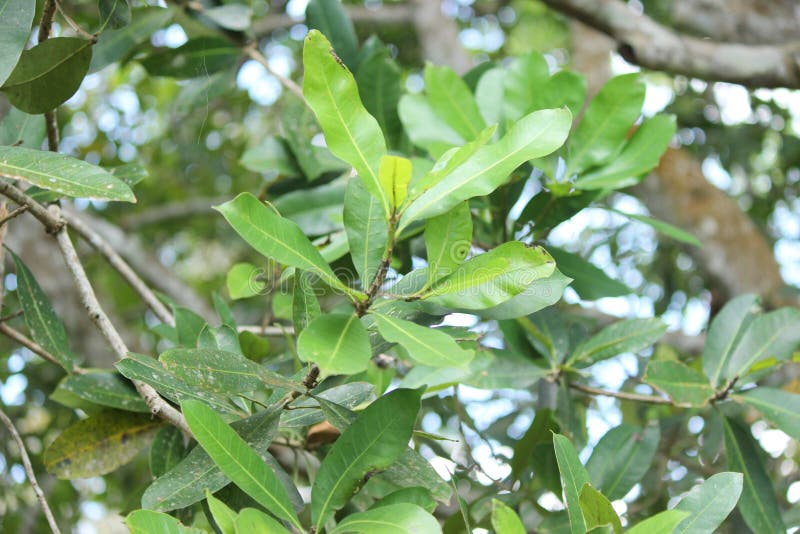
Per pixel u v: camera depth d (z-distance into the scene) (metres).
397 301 1.23
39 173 1.21
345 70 1.17
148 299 1.60
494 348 1.56
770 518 1.47
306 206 1.64
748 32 2.15
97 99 3.47
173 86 3.48
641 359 2.00
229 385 1.22
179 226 3.78
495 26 3.88
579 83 1.52
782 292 2.32
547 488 1.54
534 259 1.18
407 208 1.18
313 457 1.54
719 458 1.85
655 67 1.82
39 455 2.24
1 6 1.28
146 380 1.27
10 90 1.34
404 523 1.17
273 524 1.15
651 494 1.79
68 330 2.94
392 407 1.21
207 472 1.24
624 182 1.53
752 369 1.50
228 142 3.58
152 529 1.14
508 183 1.55
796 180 2.95
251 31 1.75
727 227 2.36
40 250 2.98
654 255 2.87
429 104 1.59
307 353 1.13
